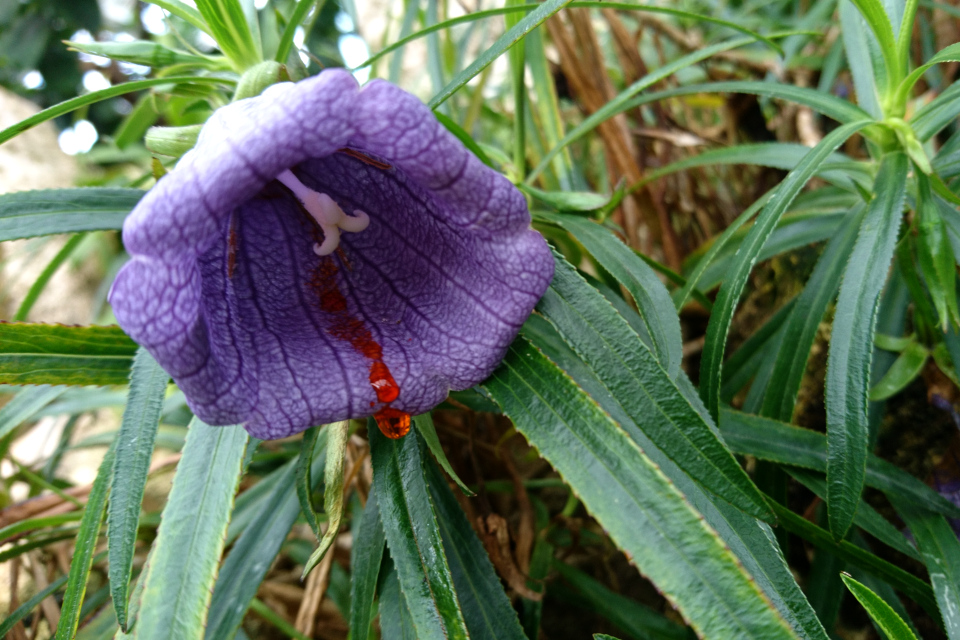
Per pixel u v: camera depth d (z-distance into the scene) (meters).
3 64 0.31
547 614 0.15
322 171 0.09
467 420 0.13
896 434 0.13
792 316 0.11
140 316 0.06
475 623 0.09
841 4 0.12
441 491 0.10
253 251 0.08
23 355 0.09
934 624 0.12
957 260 0.10
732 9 0.25
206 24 0.11
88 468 0.22
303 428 0.07
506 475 0.14
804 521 0.09
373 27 0.31
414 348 0.07
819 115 0.19
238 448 0.08
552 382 0.08
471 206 0.06
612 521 0.07
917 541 0.10
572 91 0.19
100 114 0.32
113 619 0.12
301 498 0.09
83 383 0.09
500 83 0.27
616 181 0.18
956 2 0.18
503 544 0.11
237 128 0.06
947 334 0.11
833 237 0.11
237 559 0.11
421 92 0.27
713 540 0.07
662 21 0.20
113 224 0.10
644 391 0.08
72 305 0.28
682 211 0.20
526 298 0.07
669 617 0.15
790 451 0.10
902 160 0.10
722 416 0.10
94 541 0.08
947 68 0.17
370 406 0.07
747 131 0.20
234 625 0.10
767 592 0.08
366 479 0.13
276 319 0.07
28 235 0.09
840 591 0.10
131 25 0.33
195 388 0.06
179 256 0.06
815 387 0.14
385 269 0.08
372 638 0.13
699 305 0.17
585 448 0.07
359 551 0.10
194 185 0.06
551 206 0.12
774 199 0.09
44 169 0.30
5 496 0.15
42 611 0.14
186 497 0.08
